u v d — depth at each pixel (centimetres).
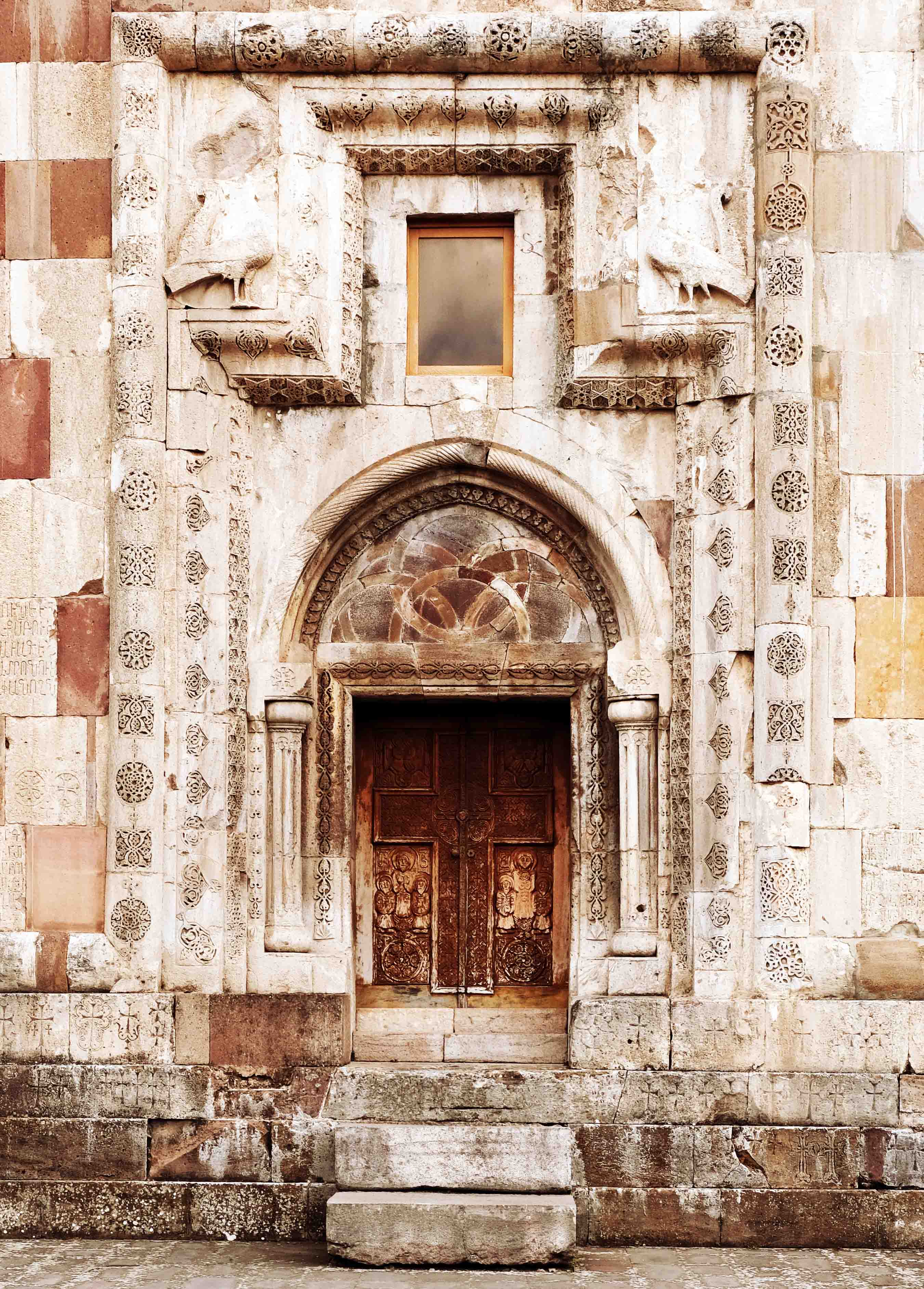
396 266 1027
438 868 1057
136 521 984
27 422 1011
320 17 995
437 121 1009
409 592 1038
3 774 998
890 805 970
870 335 991
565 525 1027
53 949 980
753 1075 950
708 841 975
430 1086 964
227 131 1011
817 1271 866
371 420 1018
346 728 1031
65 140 1017
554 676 1027
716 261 985
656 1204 938
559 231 1018
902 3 1002
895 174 995
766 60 986
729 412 991
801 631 965
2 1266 869
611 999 973
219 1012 976
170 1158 959
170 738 989
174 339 1002
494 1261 859
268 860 1005
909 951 960
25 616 1003
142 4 1013
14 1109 967
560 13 994
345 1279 837
